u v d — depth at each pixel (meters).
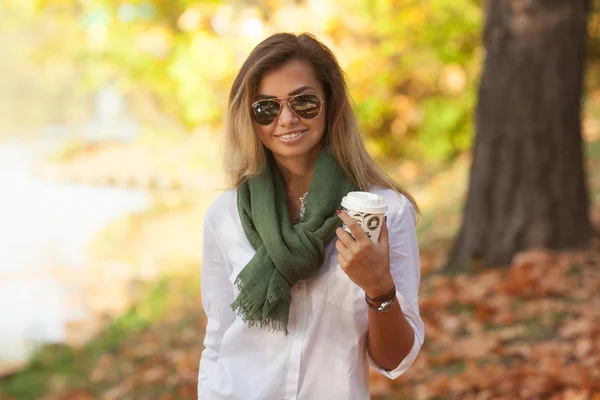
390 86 14.41
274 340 2.43
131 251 13.02
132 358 7.54
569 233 6.98
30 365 8.02
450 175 13.31
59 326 9.33
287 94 2.45
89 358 8.00
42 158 24.52
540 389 4.45
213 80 15.33
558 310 5.71
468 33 13.92
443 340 5.55
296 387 2.41
